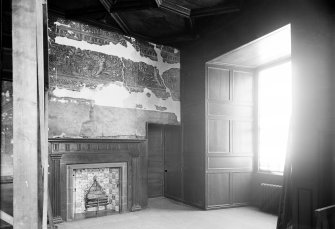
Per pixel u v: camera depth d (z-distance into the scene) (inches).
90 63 247.4
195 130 285.0
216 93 280.4
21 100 71.1
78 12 233.3
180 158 305.0
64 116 231.5
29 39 72.0
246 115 292.7
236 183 281.4
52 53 229.1
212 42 266.2
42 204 81.0
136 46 277.0
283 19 191.8
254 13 218.4
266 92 286.5
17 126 70.8
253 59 269.4
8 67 150.8
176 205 285.9
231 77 289.1
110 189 253.4
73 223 221.9
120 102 262.1
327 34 162.1
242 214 249.9
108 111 254.2
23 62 71.4
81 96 240.7
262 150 285.6
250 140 291.7
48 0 220.1
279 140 267.7
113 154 251.6
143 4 213.9
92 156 240.7
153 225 217.0
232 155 281.4
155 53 291.3
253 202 286.0
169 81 300.2
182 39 288.0
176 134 313.9
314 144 163.9
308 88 170.2
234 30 239.0
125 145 259.3
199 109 280.1
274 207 252.5
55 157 222.1
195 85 287.9
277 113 272.5
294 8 182.4
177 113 304.3
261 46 233.1
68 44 237.1
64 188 227.5
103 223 222.1
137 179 265.0
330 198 156.8
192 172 286.7
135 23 257.0
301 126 171.9
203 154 271.6
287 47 235.5
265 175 275.7
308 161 166.2
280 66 272.7
